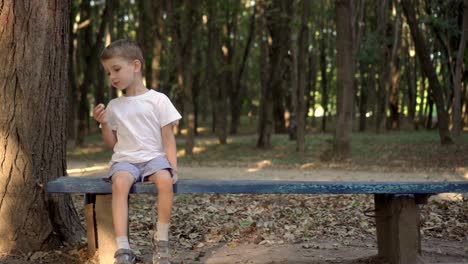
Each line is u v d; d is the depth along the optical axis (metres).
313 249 5.11
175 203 8.09
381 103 32.88
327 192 4.00
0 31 4.45
